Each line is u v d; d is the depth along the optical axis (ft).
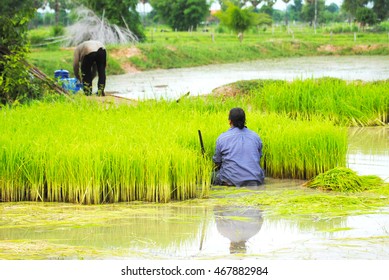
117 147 44.45
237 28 288.92
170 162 44.09
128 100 78.43
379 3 386.11
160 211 40.73
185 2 383.04
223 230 36.22
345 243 33.19
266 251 32.24
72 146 44.70
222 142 47.98
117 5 245.45
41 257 31.17
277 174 50.83
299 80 84.64
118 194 43.50
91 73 99.40
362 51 262.67
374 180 46.75
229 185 47.55
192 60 221.46
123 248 32.83
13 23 76.54
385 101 79.56
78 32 237.04
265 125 54.24
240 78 156.76
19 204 42.98
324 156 49.37
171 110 62.69
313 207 40.91
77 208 41.65
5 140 45.50
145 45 219.20
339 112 78.79
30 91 76.69
